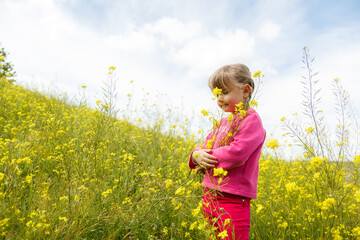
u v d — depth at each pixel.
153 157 3.32
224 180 1.57
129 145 3.60
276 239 1.86
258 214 2.12
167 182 1.72
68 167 2.09
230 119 1.59
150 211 1.81
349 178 2.17
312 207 1.95
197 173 1.74
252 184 1.62
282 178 2.10
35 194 1.85
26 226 1.44
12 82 6.89
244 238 1.53
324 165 1.76
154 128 4.39
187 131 4.32
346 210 1.80
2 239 1.33
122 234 1.72
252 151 1.58
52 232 1.43
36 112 3.88
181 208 1.91
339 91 2.11
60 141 2.79
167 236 1.83
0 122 3.51
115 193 2.16
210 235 1.41
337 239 1.45
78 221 1.61
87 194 1.89
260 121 1.69
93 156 2.18
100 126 2.28
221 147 1.60
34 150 2.53
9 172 1.75
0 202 1.49
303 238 1.77
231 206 1.55
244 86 1.75
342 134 2.12
